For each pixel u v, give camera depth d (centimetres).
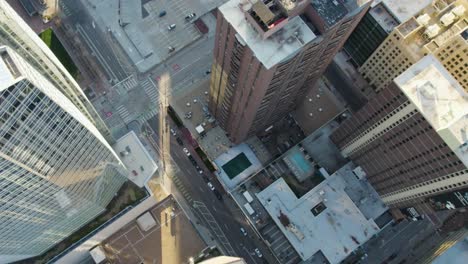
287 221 16975
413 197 15950
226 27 11369
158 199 17038
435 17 16862
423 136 12938
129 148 16050
